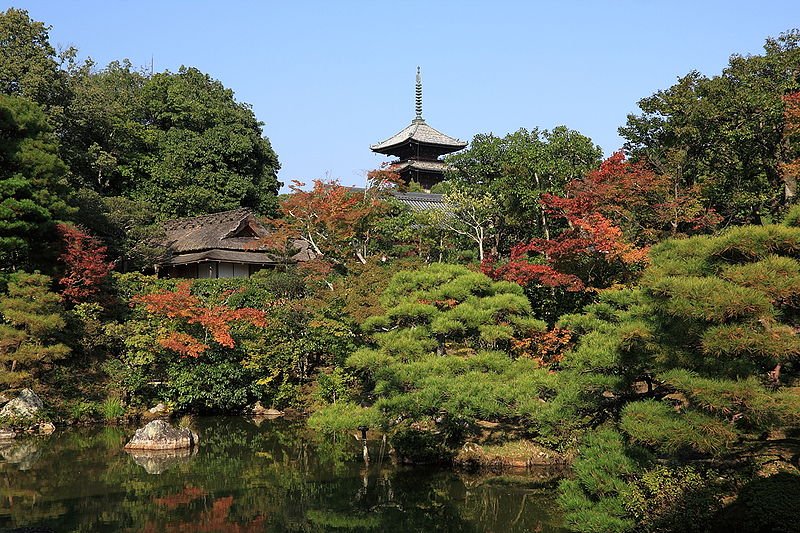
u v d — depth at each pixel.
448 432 23.06
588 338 17.17
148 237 42.44
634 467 14.34
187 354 31.33
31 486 20.33
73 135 45.47
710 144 30.94
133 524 16.97
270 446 25.92
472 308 21.12
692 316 12.37
